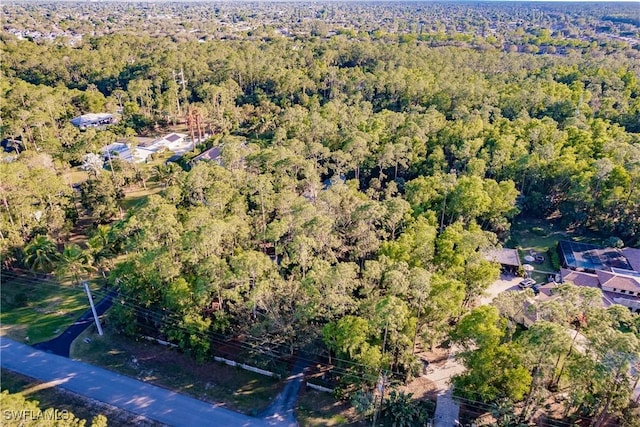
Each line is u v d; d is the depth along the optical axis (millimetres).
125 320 61250
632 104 139875
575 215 90812
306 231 66438
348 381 52375
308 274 56469
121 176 102875
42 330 64875
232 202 80250
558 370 47844
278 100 166000
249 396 54406
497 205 85812
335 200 77750
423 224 74125
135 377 56969
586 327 48750
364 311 54938
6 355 60219
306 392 54844
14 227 76938
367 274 57812
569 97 141250
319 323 56375
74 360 59562
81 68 194125
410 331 52531
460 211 84125
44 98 141750
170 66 185750
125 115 154875
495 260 76375
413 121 120000
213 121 146500
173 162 122062
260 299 54594
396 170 106375
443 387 55312
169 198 82312
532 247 88375
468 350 52188
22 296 70125
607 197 87688
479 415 51031
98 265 72625
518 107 139375
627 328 48688
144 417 51375
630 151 95812
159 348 61500
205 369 58094
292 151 102312
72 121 149750
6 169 82438
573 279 74562
